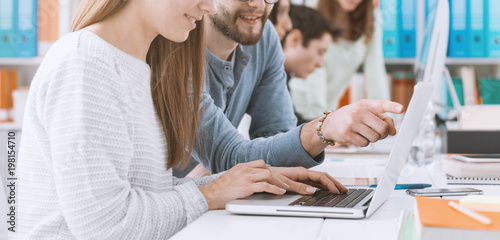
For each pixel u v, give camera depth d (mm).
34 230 895
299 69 3295
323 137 1168
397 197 1058
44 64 895
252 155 1301
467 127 1995
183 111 1119
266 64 1885
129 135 948
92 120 845
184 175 1722
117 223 856
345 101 3312
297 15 3244
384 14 3191
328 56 3270
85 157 831
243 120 1973
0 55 2943
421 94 858
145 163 993
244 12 1655
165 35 1008
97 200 836
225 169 1371
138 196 908
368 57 3240
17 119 2918
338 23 3244
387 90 3277
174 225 927
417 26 3160
